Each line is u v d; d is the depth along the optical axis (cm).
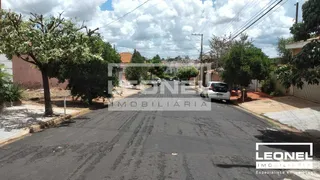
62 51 1204
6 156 717
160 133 1010
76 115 1472
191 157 716
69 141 877
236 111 1795
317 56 906
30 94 2220
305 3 954
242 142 907
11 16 1170
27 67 2675
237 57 2377
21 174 588
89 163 658
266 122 1373
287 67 1049
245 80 2372
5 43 1143
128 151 763
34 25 1249
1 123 1138
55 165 644
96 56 1454
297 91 2255
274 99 2273
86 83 1875
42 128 1107
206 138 945
